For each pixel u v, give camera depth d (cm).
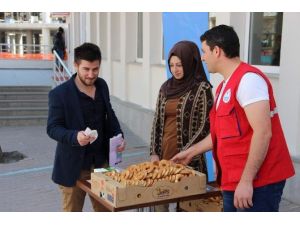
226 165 233
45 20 3397
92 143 304
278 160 229
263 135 214
